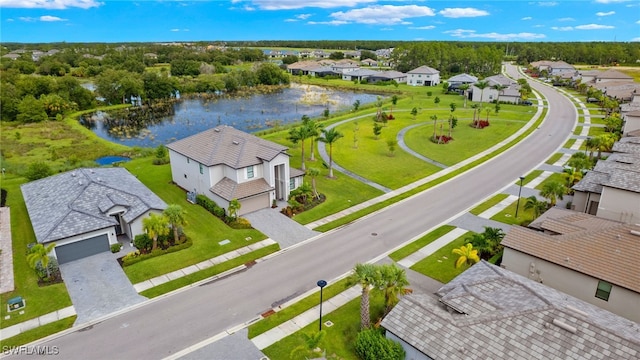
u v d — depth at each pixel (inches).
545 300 804.6
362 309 936.3
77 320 1003.9
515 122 3351.4
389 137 2851.9
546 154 2498.8
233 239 1418.6
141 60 7559.1
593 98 4271.7
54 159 2433.6
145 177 2025.1
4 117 3599.9
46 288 1125.7
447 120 3415.4
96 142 2908.5
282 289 1149.1
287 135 2864.2
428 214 1669.5
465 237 1462.8
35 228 1278.3
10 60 6899.6
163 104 4719.5
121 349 911.0
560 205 1712.6
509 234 1152.8
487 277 938.1
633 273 942.4
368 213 1672.0
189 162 1755.7
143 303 1074.7
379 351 824.9
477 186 1985.7
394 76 5920.3
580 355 689.0
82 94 4343.0
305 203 1718.8
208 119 3838.6
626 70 6756.9
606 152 2400.3
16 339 933.8
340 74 6614.2
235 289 1147.3
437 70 6318.9
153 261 1269.7
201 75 5959.6
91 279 1172.5
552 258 1043.3
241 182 1615.4
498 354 724.0
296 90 5713.6
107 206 1353.3
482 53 6579.7
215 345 927.7
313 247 1390.3
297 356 892.0
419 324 820.0
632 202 1375.5
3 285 1139.3
